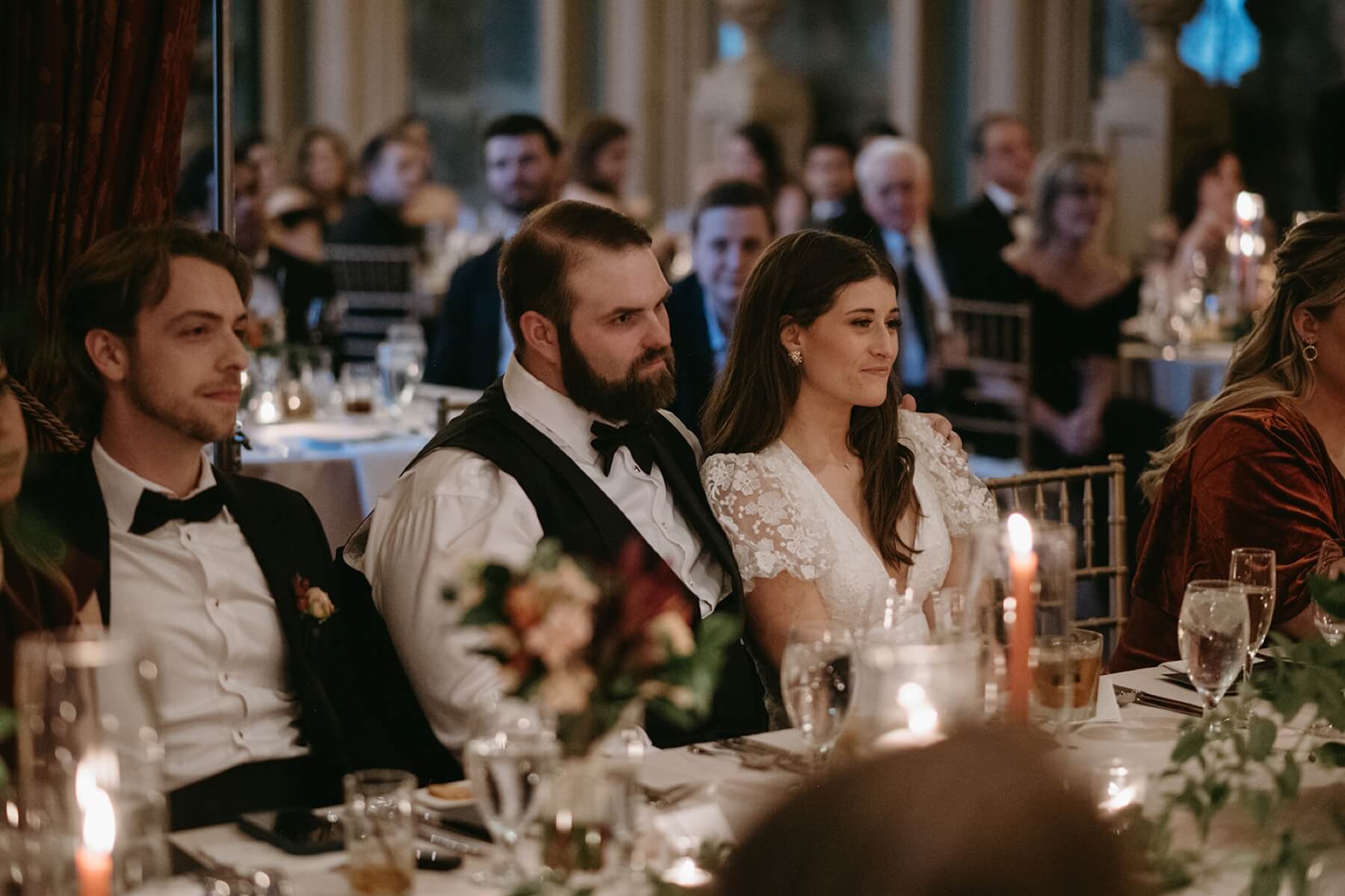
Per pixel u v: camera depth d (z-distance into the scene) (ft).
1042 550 6.64
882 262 9.75
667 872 5.52
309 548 8.66
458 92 48.06
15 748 6.01
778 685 9.64
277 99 47.16
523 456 8.93
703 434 10.17
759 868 2.33
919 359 23.97
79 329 8.05
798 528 9.52
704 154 43.62
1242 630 7.29
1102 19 37.06
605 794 5.27
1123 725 7.52
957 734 2.42
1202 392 22.34
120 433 8.11
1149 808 6.05
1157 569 10.68
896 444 9.95
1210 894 5.61
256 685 8.30
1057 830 2.28
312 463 15.90
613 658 5.37
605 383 9.05
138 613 8.00
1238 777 6.57
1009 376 23.48
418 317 29.35
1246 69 35.24
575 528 8.86
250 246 23.40
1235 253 24.31
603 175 26.40
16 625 6.99
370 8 46.34
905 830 2.27
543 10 47.57
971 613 6.56
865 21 42.06
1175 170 34.73
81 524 7.94
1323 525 10.23
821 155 30.09
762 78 42.11
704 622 5.63
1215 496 10.32
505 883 5.64
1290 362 10.84
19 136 9.72
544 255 9.04
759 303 9.82
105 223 10.01
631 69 45.68
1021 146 28.48
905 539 10.01
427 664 8.48
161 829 4.96
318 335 21.98
